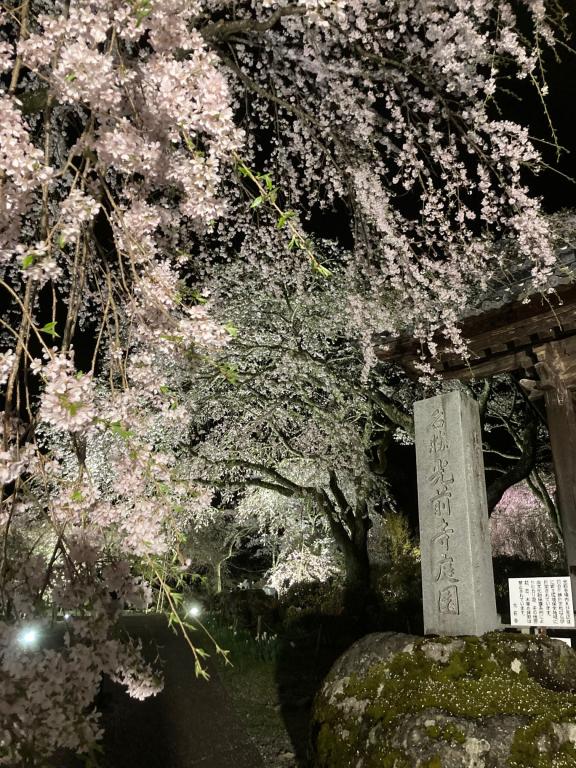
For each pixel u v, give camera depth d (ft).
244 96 26.04
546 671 13.93
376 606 42.78
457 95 20.71
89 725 8.68
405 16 19.74
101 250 10.61
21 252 7.77
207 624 43.42
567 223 23.93
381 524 58.90
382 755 12.78
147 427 10.16
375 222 25.93
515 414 53.52
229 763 19.76
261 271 42.57
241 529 67.31
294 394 49.34
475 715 12.77
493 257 27.63
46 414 7.56
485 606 16.70
